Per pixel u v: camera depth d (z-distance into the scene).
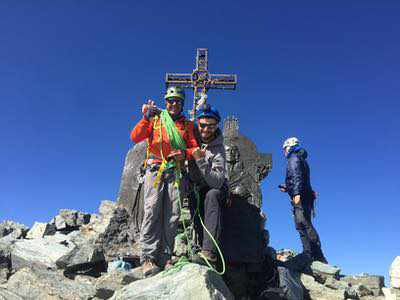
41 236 6.74
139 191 3.85
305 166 6.41
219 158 3.58
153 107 3.55
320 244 6.35
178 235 4.98
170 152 3.45
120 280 4.23
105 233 5.82
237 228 3.96
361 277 6.25
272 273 4.16
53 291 4.38
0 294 4.35
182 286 2.73
